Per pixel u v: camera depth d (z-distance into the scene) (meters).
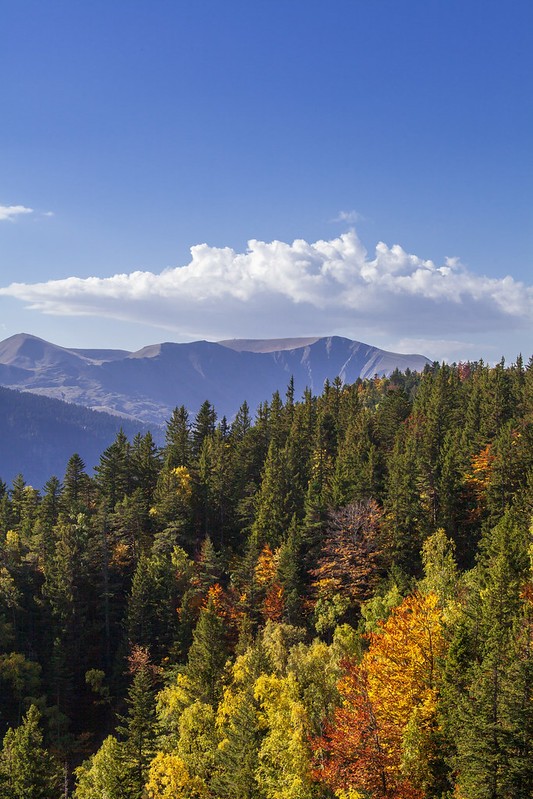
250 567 75.06
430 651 33.66
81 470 106.69
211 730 44.06
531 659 27.14
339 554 70.56
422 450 89.81
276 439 124.12
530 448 78.31
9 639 72.25
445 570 50.47
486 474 81.50
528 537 55.22
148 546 89.31
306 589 72.12
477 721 26.14
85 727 70.38
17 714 67.62
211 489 98.88
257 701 41.03
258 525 86.44
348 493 83.06
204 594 76.75
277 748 35.56
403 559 70.31
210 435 126.38
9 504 109.75
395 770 29.05
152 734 46.03
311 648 46.75
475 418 102.75
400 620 35.50
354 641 44.88
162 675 67.62
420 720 30.72
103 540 82.38
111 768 44.34
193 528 94.81
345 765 30.03
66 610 75.19
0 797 43.03
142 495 97.88
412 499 73.50
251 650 49.03
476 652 32.22
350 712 31.33
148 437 115.38
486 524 70.81
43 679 71.88
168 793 39.81
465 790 26.06
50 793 43.69
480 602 38.31
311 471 104.56
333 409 140.75
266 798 35.81
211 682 52.72
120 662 73.00
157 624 75.06
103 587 82.06
